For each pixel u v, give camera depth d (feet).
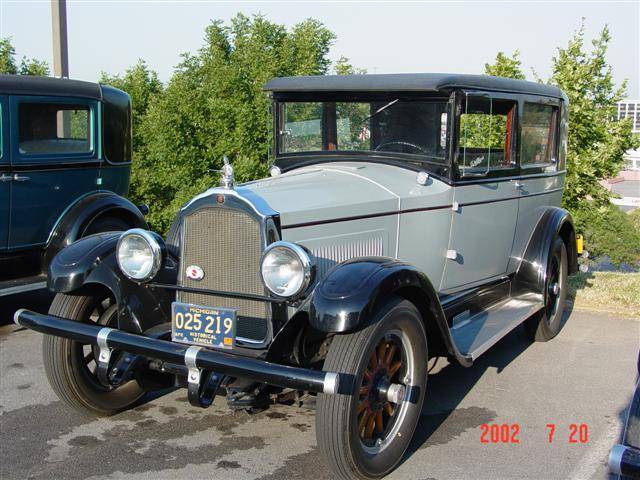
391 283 10.16
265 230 10.60
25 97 19.19
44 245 20.13
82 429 12.60
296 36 32.65
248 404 10.81
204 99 29.32
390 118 14.43
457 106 13.79
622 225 44.42
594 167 25.77
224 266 11.07
